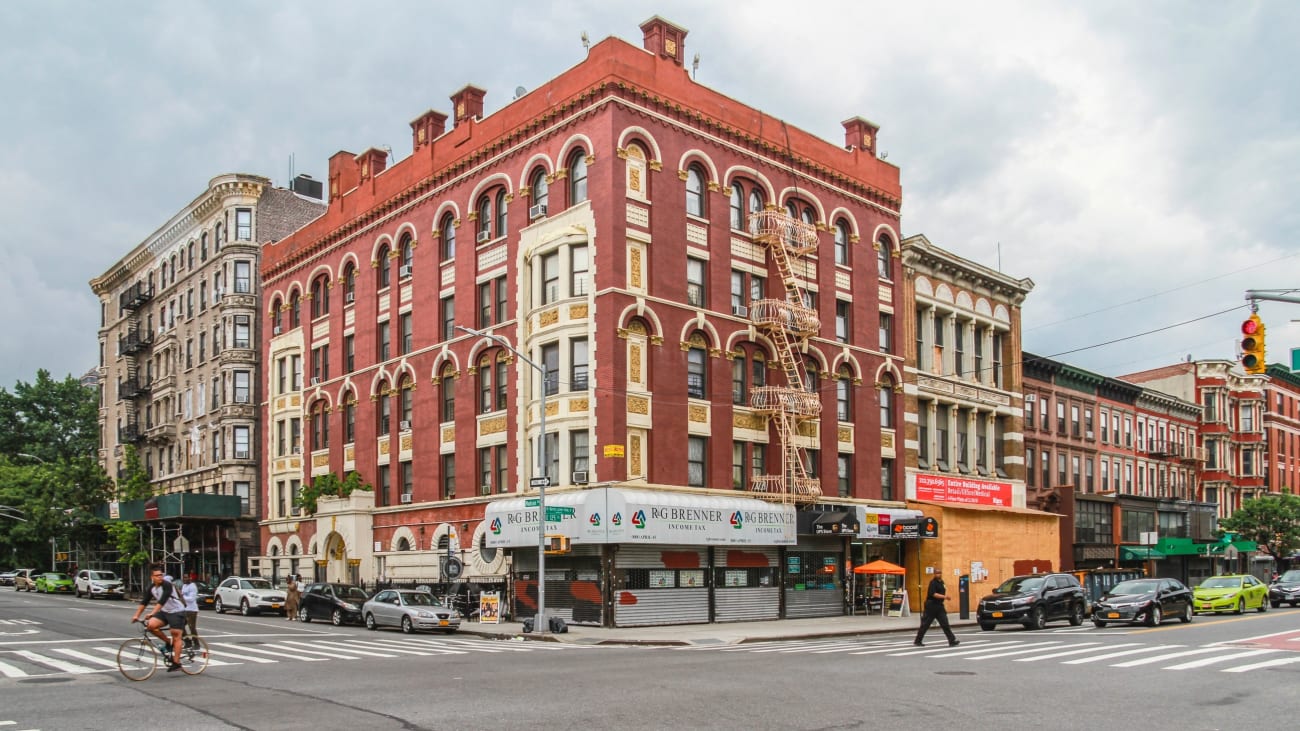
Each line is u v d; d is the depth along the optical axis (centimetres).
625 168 3666
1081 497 5866
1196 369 7756
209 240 6700
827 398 4344
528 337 3891
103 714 1470
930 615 2627
